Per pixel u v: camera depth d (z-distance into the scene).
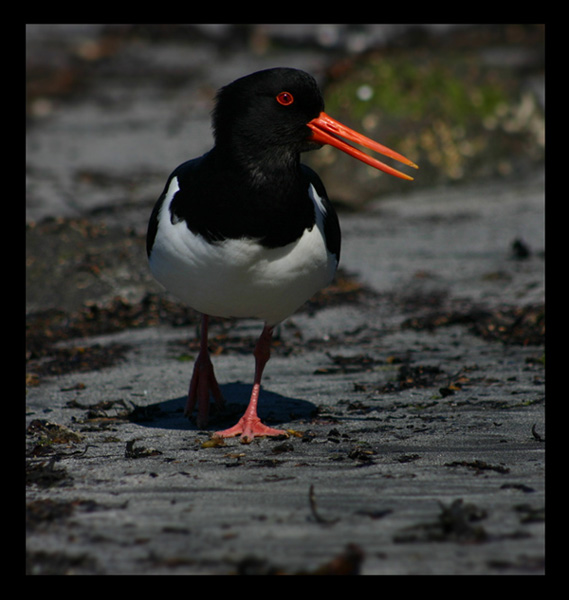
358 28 37.59
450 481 6.38
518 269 14.26
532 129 21.36
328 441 7.74
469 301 12.96
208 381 8.96
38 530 5.54
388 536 5.32
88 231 14.70
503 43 35.09
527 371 9.93
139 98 31.44
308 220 7.65
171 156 23.84
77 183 21.03
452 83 21.58
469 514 5.58
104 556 5.16
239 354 11.19
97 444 7.84
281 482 6.46
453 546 5.16
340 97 21.16
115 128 27.22
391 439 7.71
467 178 20.56
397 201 19.83
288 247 7.54
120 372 10.54
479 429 7.93
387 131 20.59
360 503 5.91
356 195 19.80
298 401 9.27
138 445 7.82
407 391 9.42
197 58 37.56
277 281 7.68
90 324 12.53
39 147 24.91
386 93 21.08
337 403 9.13
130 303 13.19
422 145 20.61
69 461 7.23
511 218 17.61
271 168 7.46
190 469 6.90
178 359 10.99
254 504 5.95
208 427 8.60
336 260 8.52
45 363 10.89
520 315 12.02
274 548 5.20
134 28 40.59
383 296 13.51
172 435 8.19
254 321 12.70
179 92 32.09
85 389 9.90
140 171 22.31
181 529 5.50
